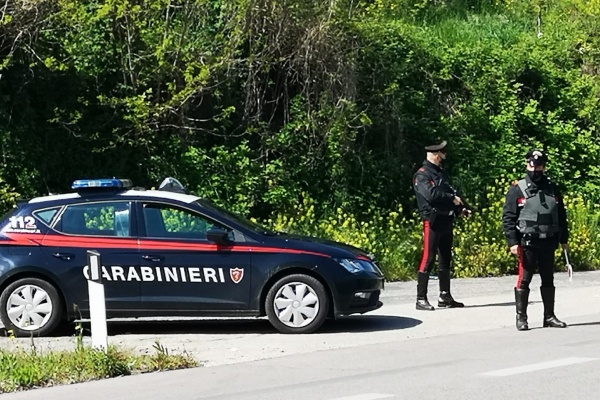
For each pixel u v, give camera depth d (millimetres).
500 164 23672
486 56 25688
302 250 12984
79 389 10016
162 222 13109
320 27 21875
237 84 22391
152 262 12906
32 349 11367
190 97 21344
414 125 23312
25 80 20125
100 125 20703
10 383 10070
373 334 13031
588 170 25156
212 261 12906
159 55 20641
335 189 22062
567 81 26375
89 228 13148
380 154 22812
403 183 22609
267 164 22000
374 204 22188
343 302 12961
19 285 13016
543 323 13539
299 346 12234
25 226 13141
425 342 12344
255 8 21391
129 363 10867
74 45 20938
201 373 10695
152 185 20891
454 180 22891
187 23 21359
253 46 21906
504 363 10719
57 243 13047
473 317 14367
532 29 29422
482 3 30250
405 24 25781
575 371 10148
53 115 20266
